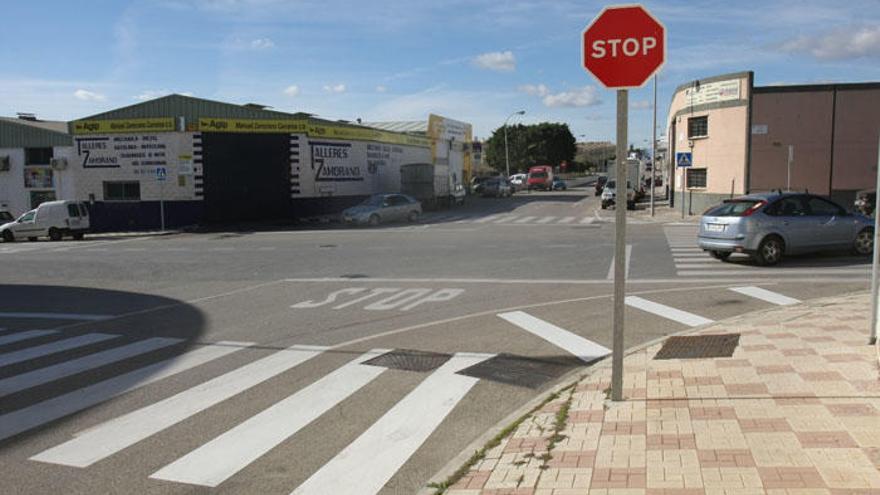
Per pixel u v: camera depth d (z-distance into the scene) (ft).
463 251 66.69
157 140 116.57
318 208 128.98
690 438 16.57
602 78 18.19
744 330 28.12
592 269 52.31
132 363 27.55
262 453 17.92
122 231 117.39
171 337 32.50
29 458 17.76
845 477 13.82
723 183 115.85
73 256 73.15
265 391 23.41
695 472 14.64
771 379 20.71
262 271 56.44
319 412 21.15
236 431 19.56
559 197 204.64
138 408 21.74
